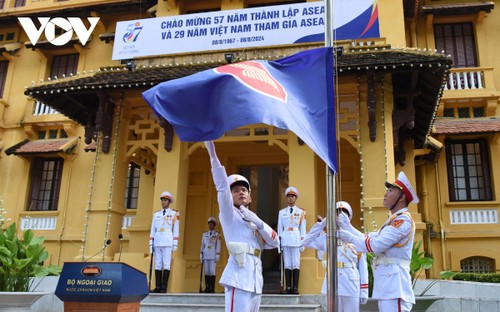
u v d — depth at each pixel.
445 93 16.36
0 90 20.16
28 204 18.34
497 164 15.70
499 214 15.24
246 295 4.89
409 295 5.11
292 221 10.76
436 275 15.09
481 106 16.50
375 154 11.59
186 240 15.36
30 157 18.66
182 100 4.90
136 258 12.23
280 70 5.45
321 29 12.99
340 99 12.61
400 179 5.50
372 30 12.62
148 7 18.97
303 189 11.66
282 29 13.23
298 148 11.98
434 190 15.91
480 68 16.50
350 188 14.82
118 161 13.16
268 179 15.84
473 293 9.98
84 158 18.39
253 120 4.62
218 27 13.69
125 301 6.27
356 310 7.36
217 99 4.88
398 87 12.30
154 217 11.71
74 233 17.56
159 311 9.62
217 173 4.89
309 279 10.96
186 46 13.82
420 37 17.56
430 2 17.77
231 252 4.98
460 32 17.55
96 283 6.11
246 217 5.03
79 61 19.61
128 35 14.30
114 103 13.53
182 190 12.77
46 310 10.57
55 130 19.22
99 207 12.84
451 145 16.30
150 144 13.15
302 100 5.27
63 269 6.27
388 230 5.18
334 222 4.76
